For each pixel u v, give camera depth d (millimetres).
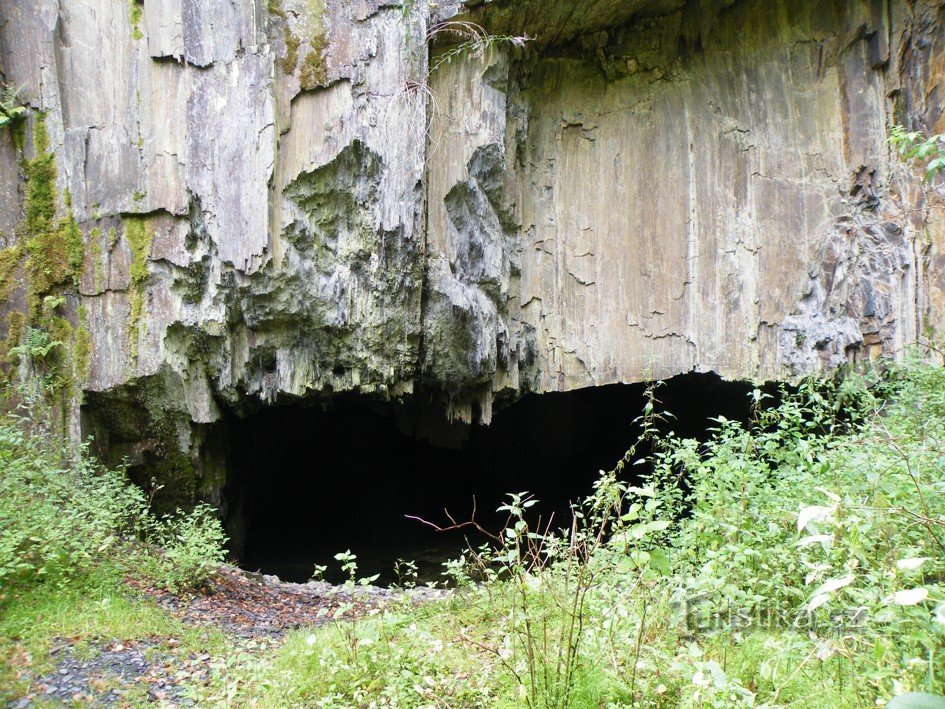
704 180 11336
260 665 4859
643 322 11391
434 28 9398
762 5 11109
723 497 5211
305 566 12062
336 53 8867
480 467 17766
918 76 10734
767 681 3650
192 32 8406
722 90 11336
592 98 11445
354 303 9141
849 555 3580
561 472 17641
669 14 11023
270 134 8484
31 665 4930
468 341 9922
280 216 8617
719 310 11266
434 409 11703
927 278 10656
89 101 8398
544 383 11508
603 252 11461
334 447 16281
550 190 11508
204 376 8812
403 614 5051
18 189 8297
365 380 9430
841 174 11203
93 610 5801
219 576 7621
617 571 4609
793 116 11289
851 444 5477
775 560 4695
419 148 9250
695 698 3312
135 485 8586
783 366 11055
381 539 14352
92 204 8367
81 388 8320
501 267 10672
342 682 4434
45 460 7434
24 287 8195
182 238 8344
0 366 8039
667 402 14422
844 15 10992
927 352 10109
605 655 4008
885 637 3393
